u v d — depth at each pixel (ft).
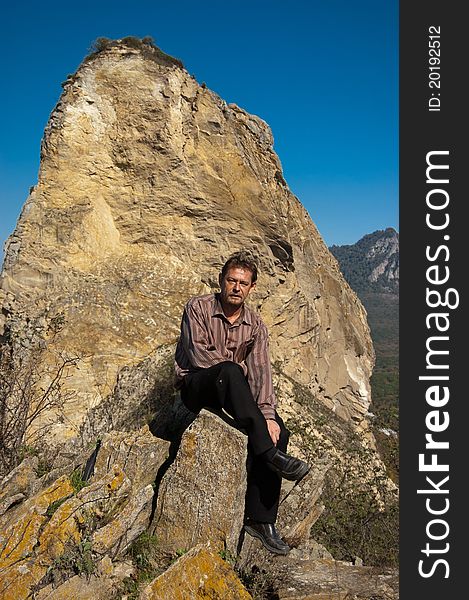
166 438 17.29
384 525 25.17
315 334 63.46
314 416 48.44
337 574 14.51
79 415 40.68
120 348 45.39
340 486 29.99
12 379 29.50
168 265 51.13
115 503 13.82
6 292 47.78
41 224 49.49
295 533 17.08
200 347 14.26
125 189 53.01
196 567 12.16
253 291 55.62
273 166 64.13
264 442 13.44
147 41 55.52
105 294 47.67
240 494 13.57
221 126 56.59
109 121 53.01
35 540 13.23
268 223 55.57
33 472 18.10
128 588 13.05
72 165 51.78
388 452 57.00
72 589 12.60
